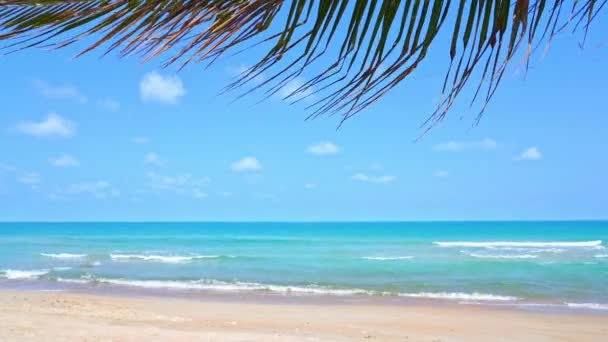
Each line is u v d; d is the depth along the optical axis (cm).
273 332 1354
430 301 2022
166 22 93
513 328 1507
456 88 92
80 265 3400
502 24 89
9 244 5972
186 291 2261
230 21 95
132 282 2552
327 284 2519
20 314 1462
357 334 1375
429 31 92
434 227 13162
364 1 94
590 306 1908
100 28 90
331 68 96
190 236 8394
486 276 2783
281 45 96
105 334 1220
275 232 10306
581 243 5722
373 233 9450
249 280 2662
